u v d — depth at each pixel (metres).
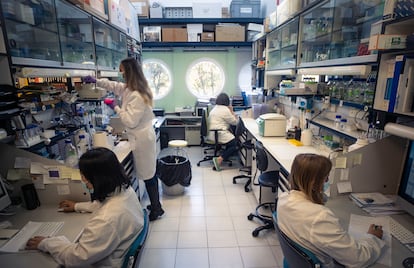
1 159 1.55
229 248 2.25
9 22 1.51
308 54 2.62
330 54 2.24
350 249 1.08
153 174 2.58
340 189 1.66
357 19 1.96
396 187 1.69
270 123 3.03
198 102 5.17
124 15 3.40
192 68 5.31
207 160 4.42
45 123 2.08
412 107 1.28
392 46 1.29
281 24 3.10
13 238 1.28
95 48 2.55
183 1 4.96
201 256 2.15
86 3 2.25
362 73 1.62
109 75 2.96
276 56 3.62
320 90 2.70
